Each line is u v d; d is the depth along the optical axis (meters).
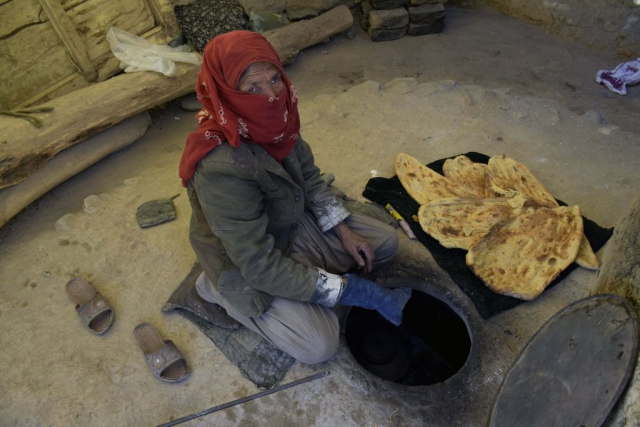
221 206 1.70
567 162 3.00
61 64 3.21
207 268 2.01
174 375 2.12
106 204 2.88
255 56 1.54
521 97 3.47
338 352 2.19
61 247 2.68
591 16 3.96
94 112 2.98
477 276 2.36
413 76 3.86
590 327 1.56
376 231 2.31
